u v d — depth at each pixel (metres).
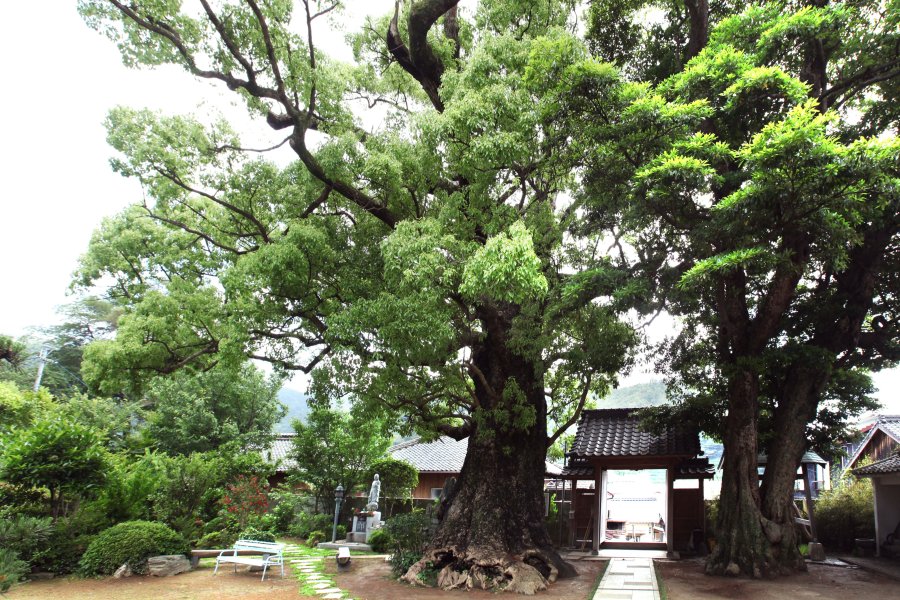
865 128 11.46
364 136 11.19
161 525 11.90
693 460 15.52
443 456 22.70
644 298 9.28
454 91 9.90
